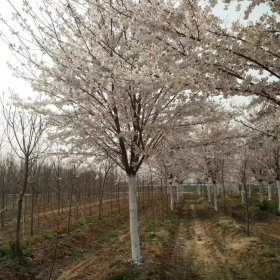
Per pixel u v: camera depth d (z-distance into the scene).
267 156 14.01
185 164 10.55
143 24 3.54
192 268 6.46
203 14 3.39
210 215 16.73
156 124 5.76
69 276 5.80
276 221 13.21
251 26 3.51
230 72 3.80
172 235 10.43
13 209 16.56
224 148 6.74
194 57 3.63
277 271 5.58
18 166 13.57
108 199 26.11
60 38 5.70
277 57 3.70
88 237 9.38
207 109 6.02
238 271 6.11
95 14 5.38
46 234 9.18
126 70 4.82
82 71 5.30
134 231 6.35
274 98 3.93
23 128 6.63
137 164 6.34
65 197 23.66
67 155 7.04
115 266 5.97
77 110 5.93
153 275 5.37
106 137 6.21
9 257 6.26
